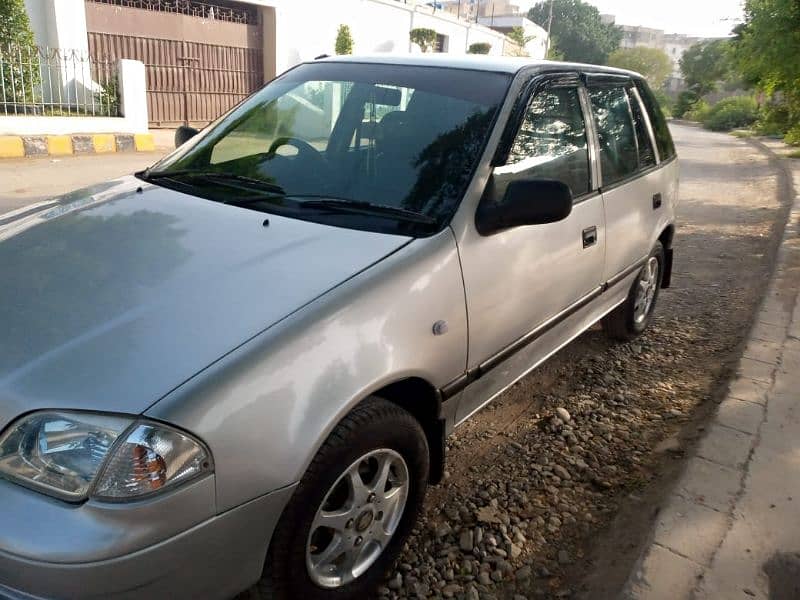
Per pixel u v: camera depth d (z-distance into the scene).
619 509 3.03
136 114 12.78
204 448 1.81
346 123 3.22
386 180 2.86
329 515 2.21
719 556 2.56
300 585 2.15
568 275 3.38
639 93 4.61
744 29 9.55
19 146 10.60
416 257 2.43
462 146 2.89
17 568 1.71
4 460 1.79
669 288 6.19
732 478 3.02
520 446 3.52
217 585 1.94
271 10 16.81
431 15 23.88
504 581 2.62
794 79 8.62
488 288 2.73
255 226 2.59
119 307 2.10
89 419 1.77
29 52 11.40
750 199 11.27
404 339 2.31
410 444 2.41
